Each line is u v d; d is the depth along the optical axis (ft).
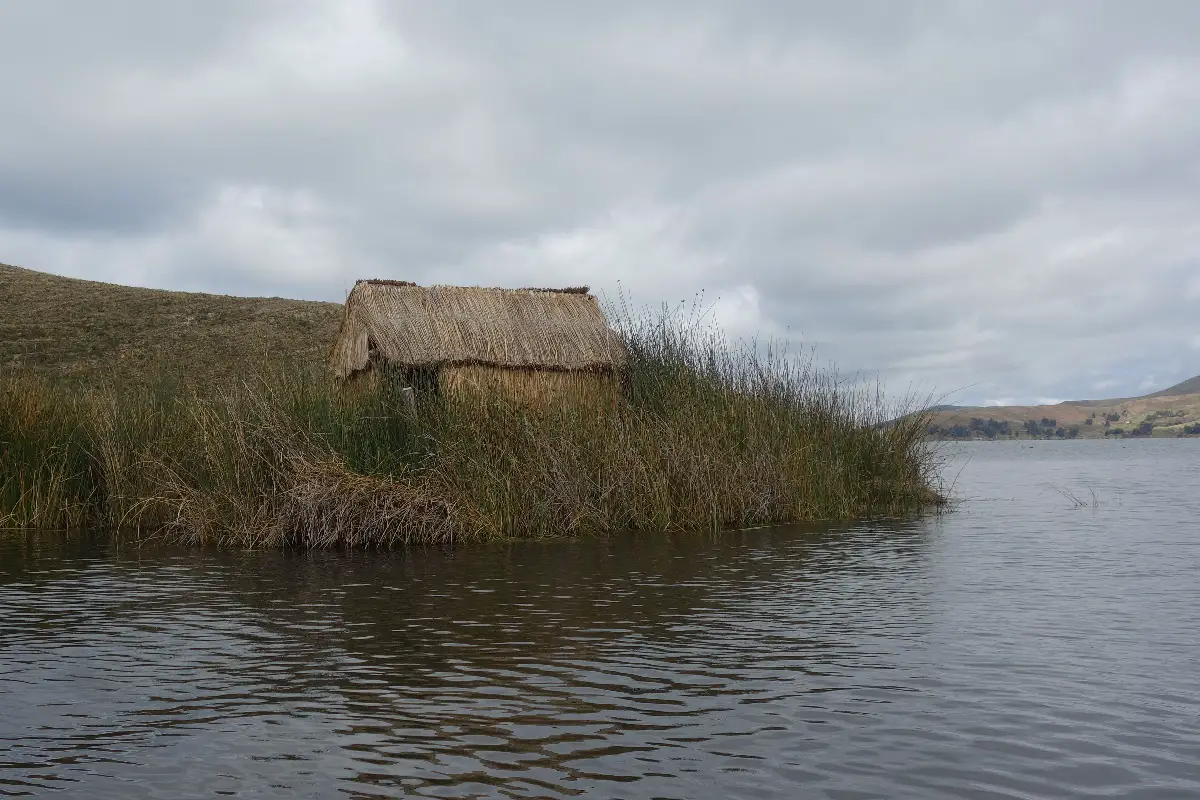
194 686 21.67
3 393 52.29
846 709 19.81
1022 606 29.84
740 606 30.04
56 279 173.78
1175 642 25.09
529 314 61.46
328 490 43.83
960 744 17.84
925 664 23.13
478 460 47.62
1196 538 46.03
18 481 50.47
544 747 17.79
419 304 59.62
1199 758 17.12
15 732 18.76
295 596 31.94
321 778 16.42
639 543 44.86
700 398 54.75
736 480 51.44
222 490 45.78
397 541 44.70
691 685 21.52
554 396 54.75
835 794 15.74
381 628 27.17
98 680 22.16
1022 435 528.63
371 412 48.44
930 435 65.77
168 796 15.74
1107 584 33.55
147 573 36.70
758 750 17.60
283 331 140.15
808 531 49.14
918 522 53.11
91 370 111.24
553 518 47.70
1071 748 17.61
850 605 30.14
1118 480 96.58
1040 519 54.80
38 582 34.76
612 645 25.12
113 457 49.88
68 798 15.66
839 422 60.08
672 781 16.24
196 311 150.61
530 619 28.25
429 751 17.62
